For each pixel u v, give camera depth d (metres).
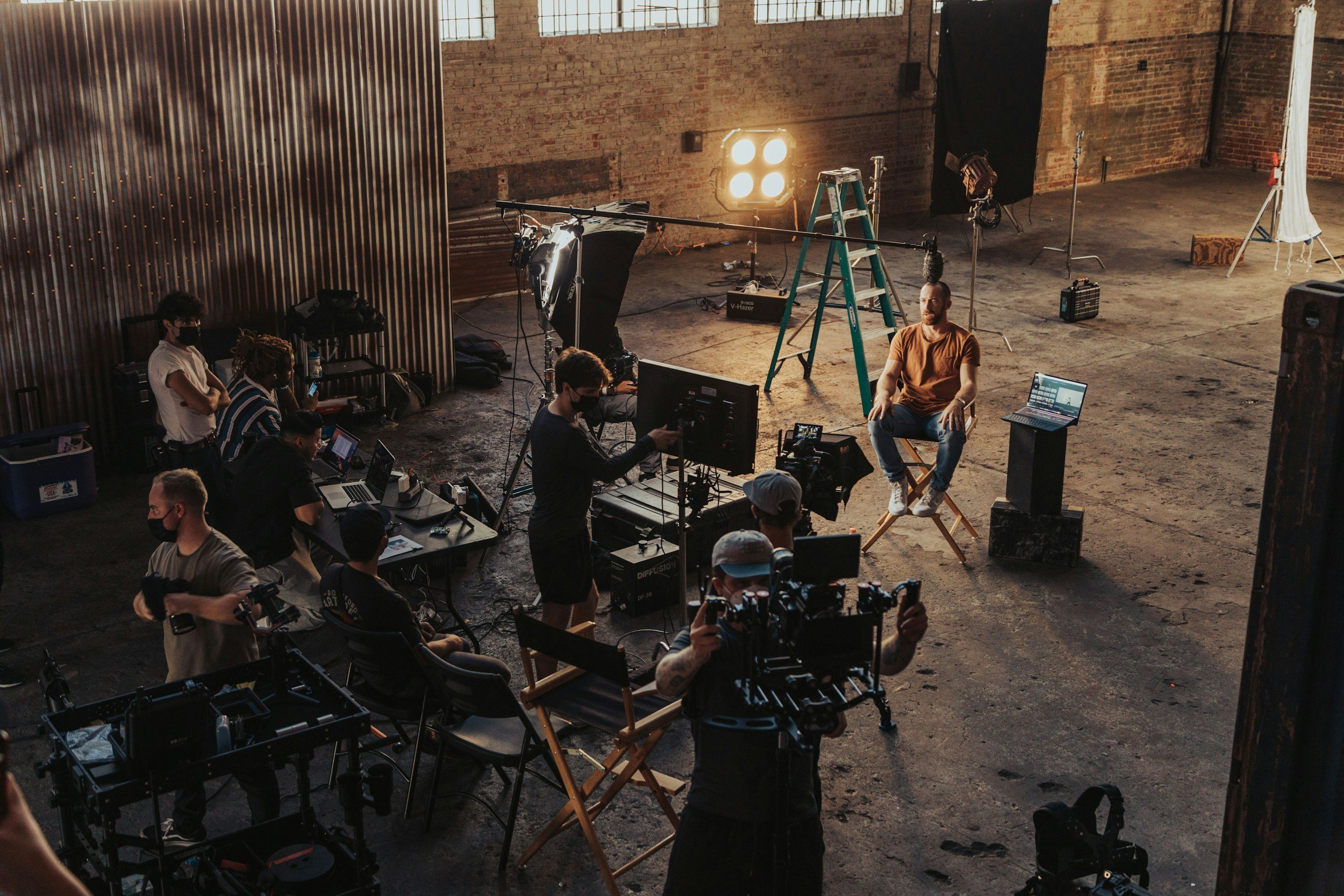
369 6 9.25
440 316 10.25
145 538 7.59
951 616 6.50
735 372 10.77
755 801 3.35
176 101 8.64
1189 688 5.78
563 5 13.92
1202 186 19.53
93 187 8.45
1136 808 4.87
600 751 5.29
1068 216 17.50
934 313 7.13
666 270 14.65
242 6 8.73
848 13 16.34
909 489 7.71
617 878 4.50
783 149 10.07
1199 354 11.23
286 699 4.07
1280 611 2.00
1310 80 13.98
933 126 17.67
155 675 5.99
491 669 4.80
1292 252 15.10
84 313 8.62
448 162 13.53
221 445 6.82
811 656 2.83
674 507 6.67
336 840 3.93
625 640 6.33
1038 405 7.05
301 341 9.27
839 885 4.44
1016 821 4.81
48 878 1.09
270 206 9.23
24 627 6.45
